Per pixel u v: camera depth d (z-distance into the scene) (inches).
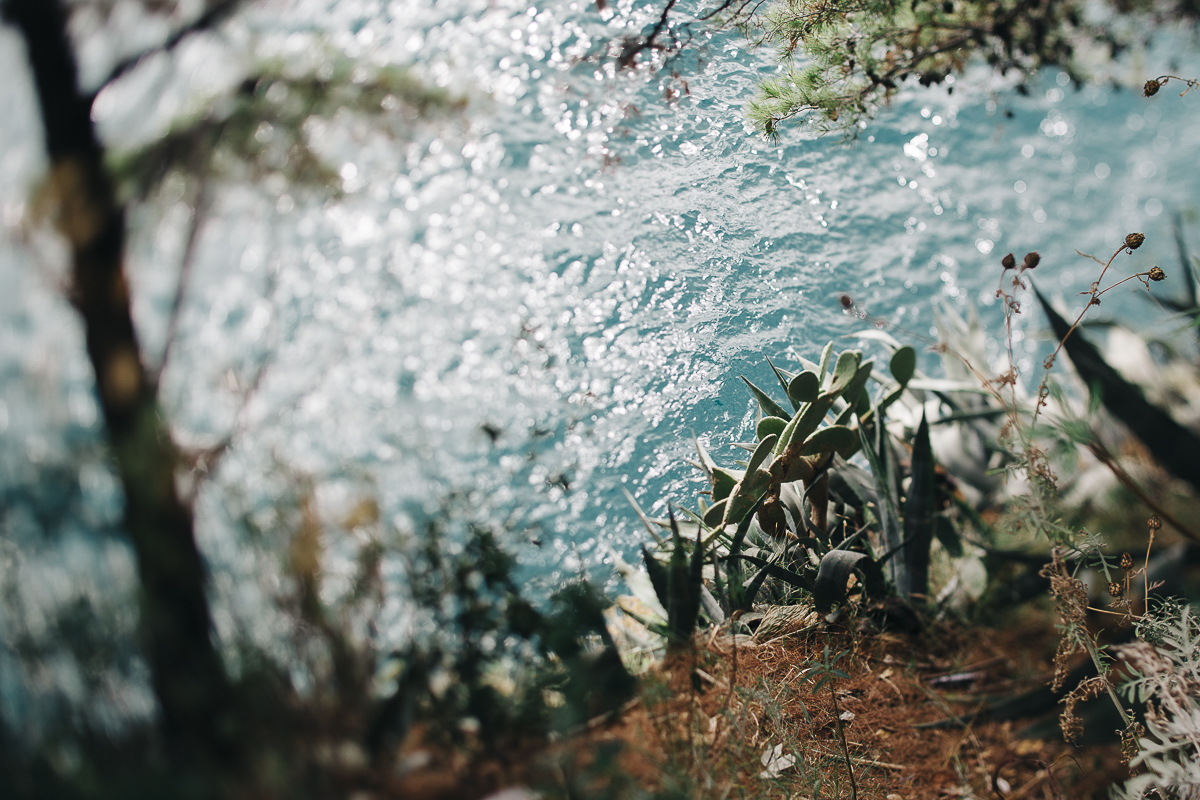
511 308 213.6
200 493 118.6
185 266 121.9
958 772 142.0
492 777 118.6
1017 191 335.6
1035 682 157.6
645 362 203.3
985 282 287.0
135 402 114.7
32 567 109.3
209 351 189.0
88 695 107.6
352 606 119.3
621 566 162.9
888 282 253.8
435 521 128.6
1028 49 169.9
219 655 111.8
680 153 234.5
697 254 226.4
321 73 124.7
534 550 158.9
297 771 109.7
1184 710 128.9
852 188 274.8
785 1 165.0
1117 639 151.1
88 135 116.2
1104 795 141.0
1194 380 200.8
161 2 117.9
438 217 225.9
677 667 139.5
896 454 177.6
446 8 242.7
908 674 154.7
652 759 125.7
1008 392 194.7
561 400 194.7
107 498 115.9
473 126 226.5
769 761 133.4
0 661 107.3
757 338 212.8
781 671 145.3
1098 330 236.8
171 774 105.6
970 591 171.3
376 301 209.6
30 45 115.2
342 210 218.4
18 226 113.0
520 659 130.4
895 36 163.2
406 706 118.7
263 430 136.5
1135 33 176.4
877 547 173.8
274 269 170.2
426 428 184.1
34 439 112.5
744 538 161.9
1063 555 140.8
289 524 117.3
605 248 223.5
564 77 228.8
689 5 189.0
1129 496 182.1
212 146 120.6
